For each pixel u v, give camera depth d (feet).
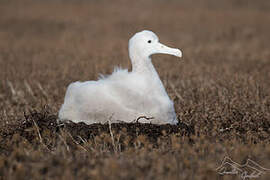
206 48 100.89
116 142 29.94
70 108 35.27
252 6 210.38
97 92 33.45
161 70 70.33
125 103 33.30
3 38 118.11
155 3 218.38
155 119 33.83
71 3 210.79
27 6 190.70
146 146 28.27
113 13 177.68
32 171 24.31
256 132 35.65
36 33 131.85
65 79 63.93
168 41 112.98
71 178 23.59
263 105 43.70
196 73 67.36
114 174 23.40
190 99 48.88
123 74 35.17
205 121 38.93
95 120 34.32
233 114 40.47
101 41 112.68
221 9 195.83
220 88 52.95
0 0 203.92
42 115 36.45
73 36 124.26
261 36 127.75
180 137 30.40
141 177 23.52
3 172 24.94
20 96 54.95
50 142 30.60
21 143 28.55
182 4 215.10
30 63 80.94
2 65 78.64
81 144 31.09
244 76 59.77
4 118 40.75
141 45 34.63
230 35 129.90
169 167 24.62
